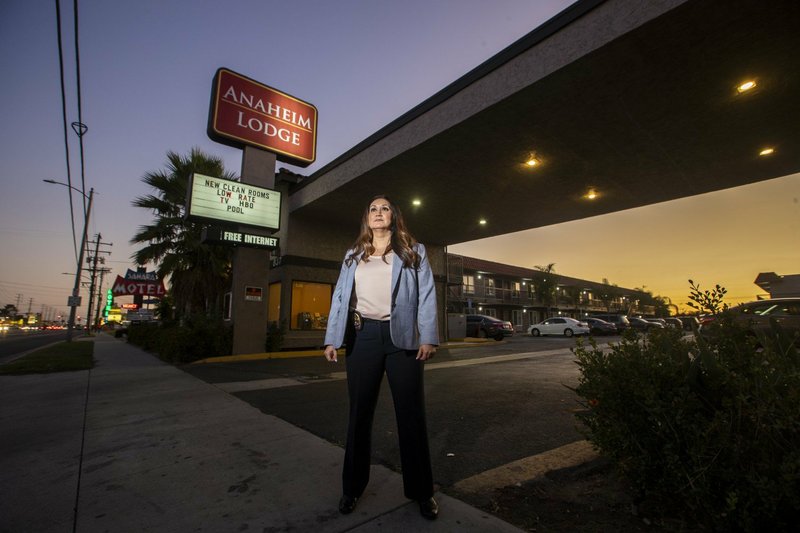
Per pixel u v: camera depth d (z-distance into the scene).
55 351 12.95
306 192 12.09
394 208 2.14
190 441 3.07
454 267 24.28
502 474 2.36
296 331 12.73
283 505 1.99
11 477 2.39
